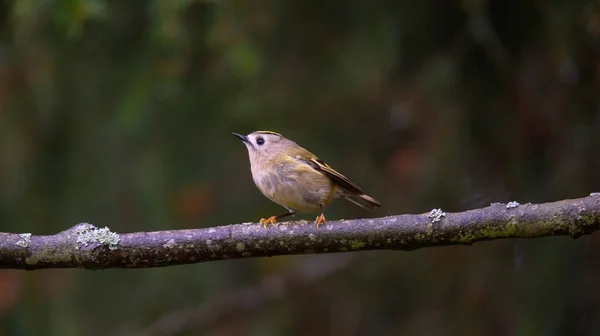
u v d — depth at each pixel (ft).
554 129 35.55
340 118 39.93
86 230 23.45
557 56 33.91
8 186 35.86
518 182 35.35
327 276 40.78
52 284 37.37
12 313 36.19
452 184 36.88
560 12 33.55
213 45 33.86
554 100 35.78
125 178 38.14
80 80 36.37
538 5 34.01
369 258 39.86
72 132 36.99
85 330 37.55
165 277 39.96
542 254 33.96
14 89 35.60
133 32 35.14
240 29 33.58
